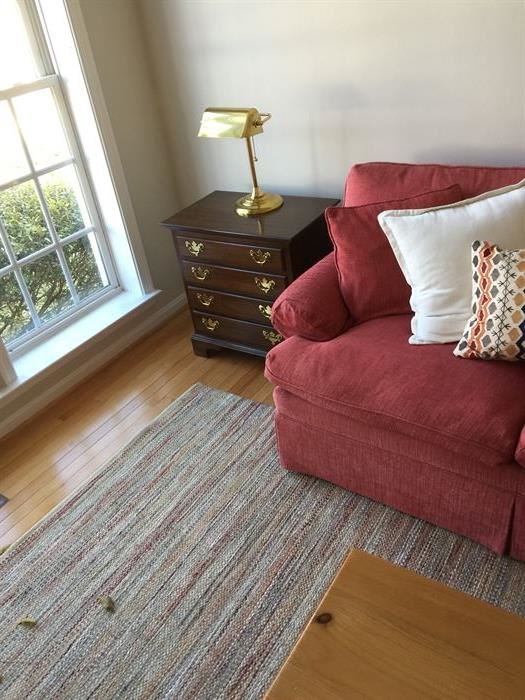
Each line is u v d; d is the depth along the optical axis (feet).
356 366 5.91
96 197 9.45
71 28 7.97
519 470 5.05
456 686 3.41
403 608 3.85
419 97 7.43
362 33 7.38
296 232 7.50
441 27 6.87
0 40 7.83
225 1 8.09
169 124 9.73
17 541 6.59
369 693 3.44
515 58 6.63
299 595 5.63
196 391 8.54
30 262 8.82
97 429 8.16
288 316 6.48
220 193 9.21
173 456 7.44
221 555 6.11
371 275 6.53
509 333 5.34
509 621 3.69
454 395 5.34
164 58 9.12
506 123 7.04
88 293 9.87
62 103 8.66
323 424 6.08
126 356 9.68
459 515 5.68
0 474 7.63
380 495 6.21
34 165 8.57
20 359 8.75
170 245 10.50
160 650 5.35
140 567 6.11
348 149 8.31
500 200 5.99
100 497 7.00
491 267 5.50
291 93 8.32
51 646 5.51
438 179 6.73
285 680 3.57
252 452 7.30
